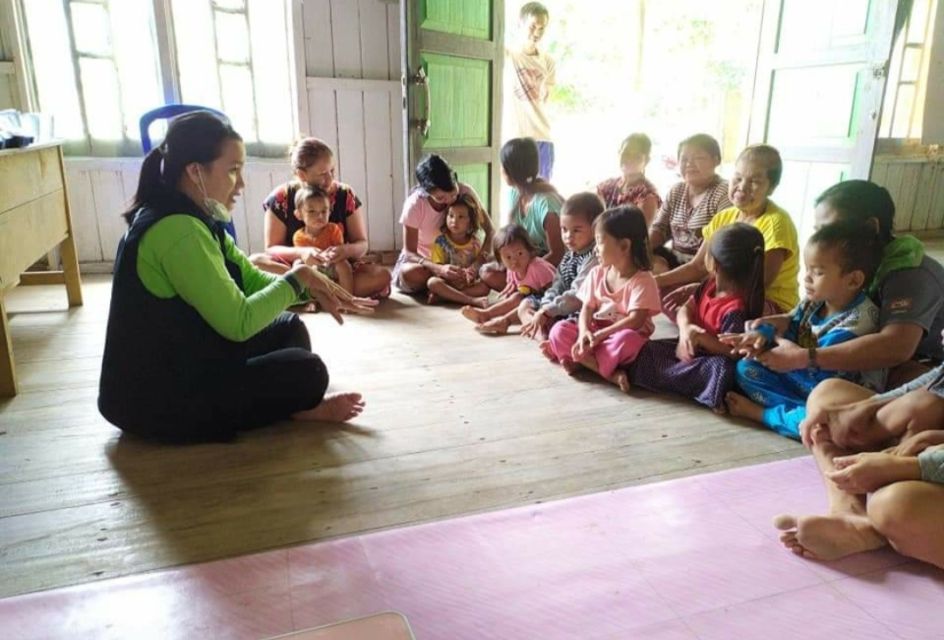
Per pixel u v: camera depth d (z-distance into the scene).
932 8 5.05
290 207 3.34
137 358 1.72
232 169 1.71
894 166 5.44
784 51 4.13
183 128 1.64
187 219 1.66
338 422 1.96
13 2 3.44
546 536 1.42
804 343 1.94
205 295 1.66
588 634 1.16
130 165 3.76
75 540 1.42
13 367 2.13
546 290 2.90
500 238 2.97
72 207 3.74
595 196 2.72
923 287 1.73
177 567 1.33
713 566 1.33
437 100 3.64
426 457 1.77
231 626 1.17
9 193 2.30
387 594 1.25
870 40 3.57
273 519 1.50
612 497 1.57
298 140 3.56
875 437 1.44
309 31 3.85
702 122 8.19
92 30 3.62
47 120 2.92
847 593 1.26
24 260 2.43
